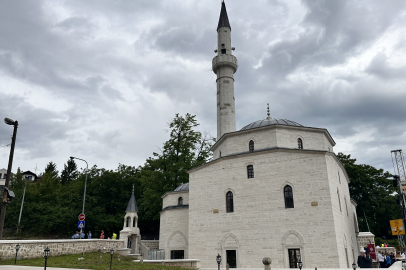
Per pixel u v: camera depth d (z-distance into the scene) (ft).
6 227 175.42
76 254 84.38
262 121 122.62
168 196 138.51
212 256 101.76
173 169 164.25
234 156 107.96
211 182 110.32
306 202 93.86
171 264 85.76
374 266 108.78
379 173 215.31
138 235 135.33
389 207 201.67
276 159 101.86
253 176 103.81
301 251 90.02
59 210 184.44
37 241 75.56
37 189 204.13
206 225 106.22
